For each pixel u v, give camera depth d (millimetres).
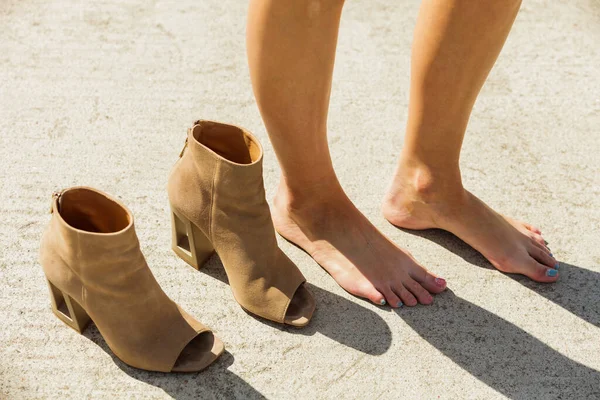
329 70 1092
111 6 1705
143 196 1323
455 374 1132
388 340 1160
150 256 1239
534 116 1522
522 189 1384
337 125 1477
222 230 1155
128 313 1075
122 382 1092
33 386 1080
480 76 1146
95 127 1431
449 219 1264
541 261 1252
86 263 1040
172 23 1673
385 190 1372
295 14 1024
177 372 1103
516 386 1124
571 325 1196
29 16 1656
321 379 1114
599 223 1337
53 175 1340
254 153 1141
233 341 1145
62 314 1139
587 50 1687
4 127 1411
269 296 1151
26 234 1250
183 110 1479
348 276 1207
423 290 1203
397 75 1594
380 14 1742
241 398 1089
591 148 1467
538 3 1802
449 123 1185
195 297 1192
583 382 1134
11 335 1129
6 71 1521
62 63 1552
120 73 1542
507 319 1196
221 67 1578
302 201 1220
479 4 1078
